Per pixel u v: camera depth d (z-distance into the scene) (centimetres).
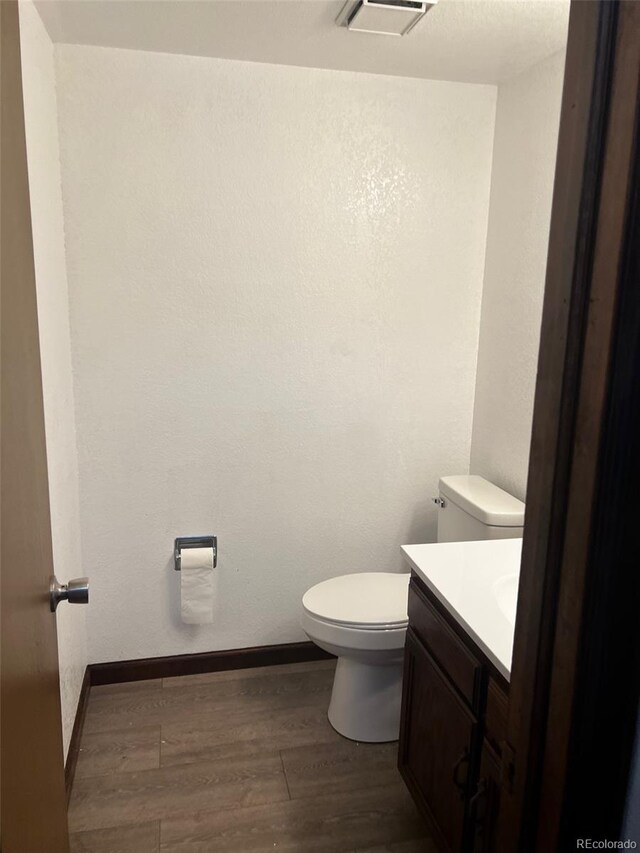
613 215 62
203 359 236
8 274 84
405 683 183
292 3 173
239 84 220
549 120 207
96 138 214
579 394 68
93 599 245
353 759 212
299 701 244
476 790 138
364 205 238
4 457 78
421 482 267
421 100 235
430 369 258
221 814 188
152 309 228
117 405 232
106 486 237
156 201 222
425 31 190
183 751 214
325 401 250
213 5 176
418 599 173
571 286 68
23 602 86
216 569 254
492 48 202
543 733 77
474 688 137
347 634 205
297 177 231
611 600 68
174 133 219
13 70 90
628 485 66
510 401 235
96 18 185
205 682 254
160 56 213
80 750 214
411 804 194
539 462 75
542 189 212
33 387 100
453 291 253
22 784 82
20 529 86
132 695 245
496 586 159
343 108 229
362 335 248
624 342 63
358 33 192
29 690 88
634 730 72
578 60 65
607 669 70
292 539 259
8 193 85
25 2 165
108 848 175
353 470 259
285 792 197
